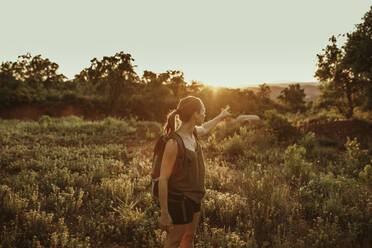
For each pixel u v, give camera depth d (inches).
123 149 347.3
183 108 82.7
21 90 2089.1
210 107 2182.6
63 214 152.9
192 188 81.7
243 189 195.0
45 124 502.0
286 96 3521.2
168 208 80.2
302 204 162.4
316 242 120.0
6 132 400.5
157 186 81.4
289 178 220.8
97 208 158.4
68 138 404.2
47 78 2674.7
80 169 245.4
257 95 3425.2
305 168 219.0
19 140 363.3
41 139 389.7
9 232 124.2
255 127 445.4
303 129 431.5
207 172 224.8
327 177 193.2
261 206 159.5
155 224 139.4
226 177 227.5
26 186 184.7
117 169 246.5
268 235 132.2
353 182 188.1
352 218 142.3
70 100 2105.1
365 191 175.6
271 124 391.5
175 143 78.1
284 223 143.6
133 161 274.1
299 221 148.8
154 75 2379.4
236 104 2320.4
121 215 143.6
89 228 136.6
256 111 2320.4
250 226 137.8
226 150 329.4
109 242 128.5
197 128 97.0
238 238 122.4
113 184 189.6
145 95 2164.1
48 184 190.7
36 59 2657.5
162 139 80.6
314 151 315.9
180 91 2568.9
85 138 408.2
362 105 531.8
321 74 619.8
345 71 567.5
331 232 127.2
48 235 124.6
